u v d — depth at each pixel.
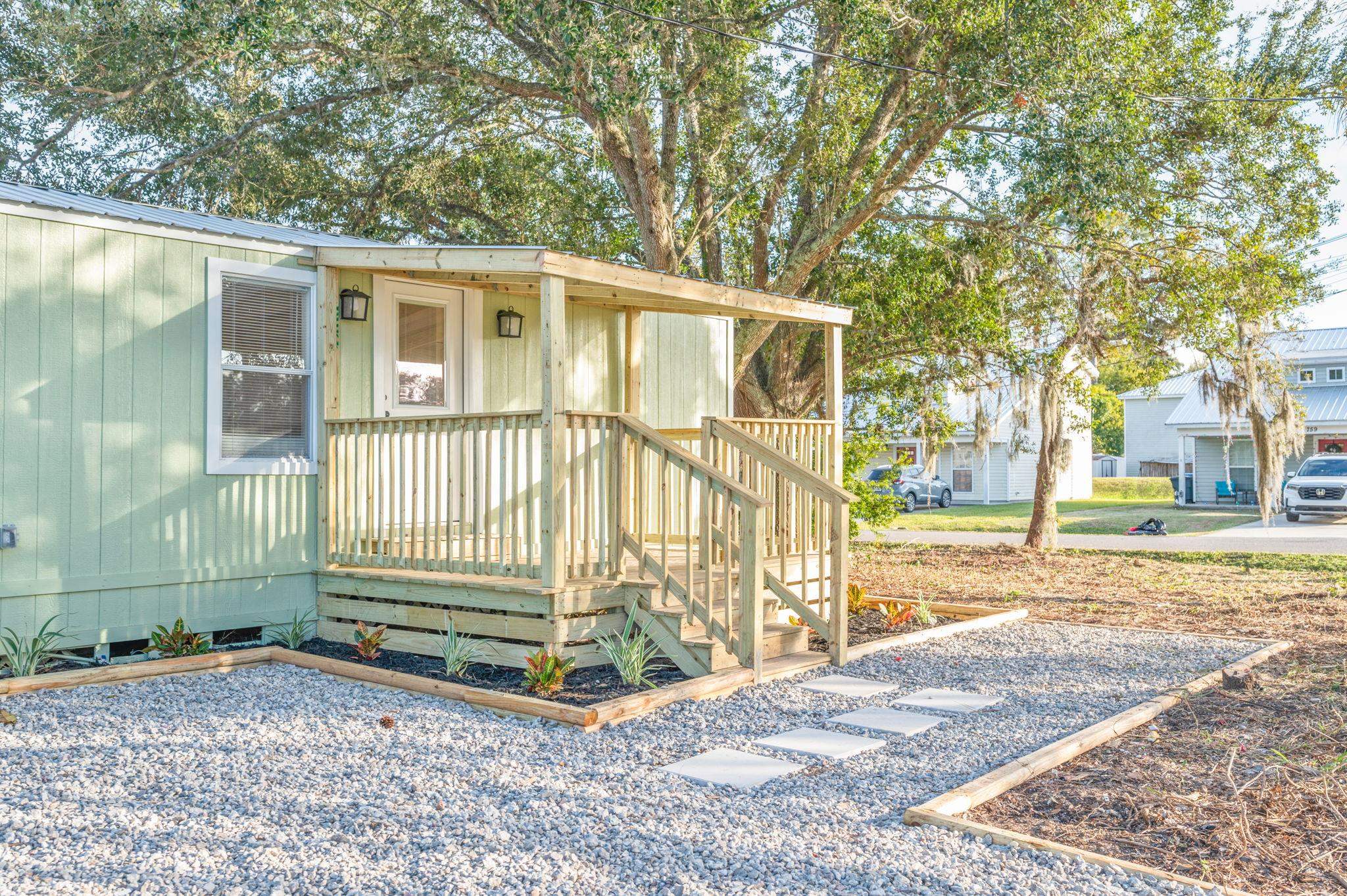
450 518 7.28
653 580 7.25
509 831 3.98
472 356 9.11
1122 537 20.30
